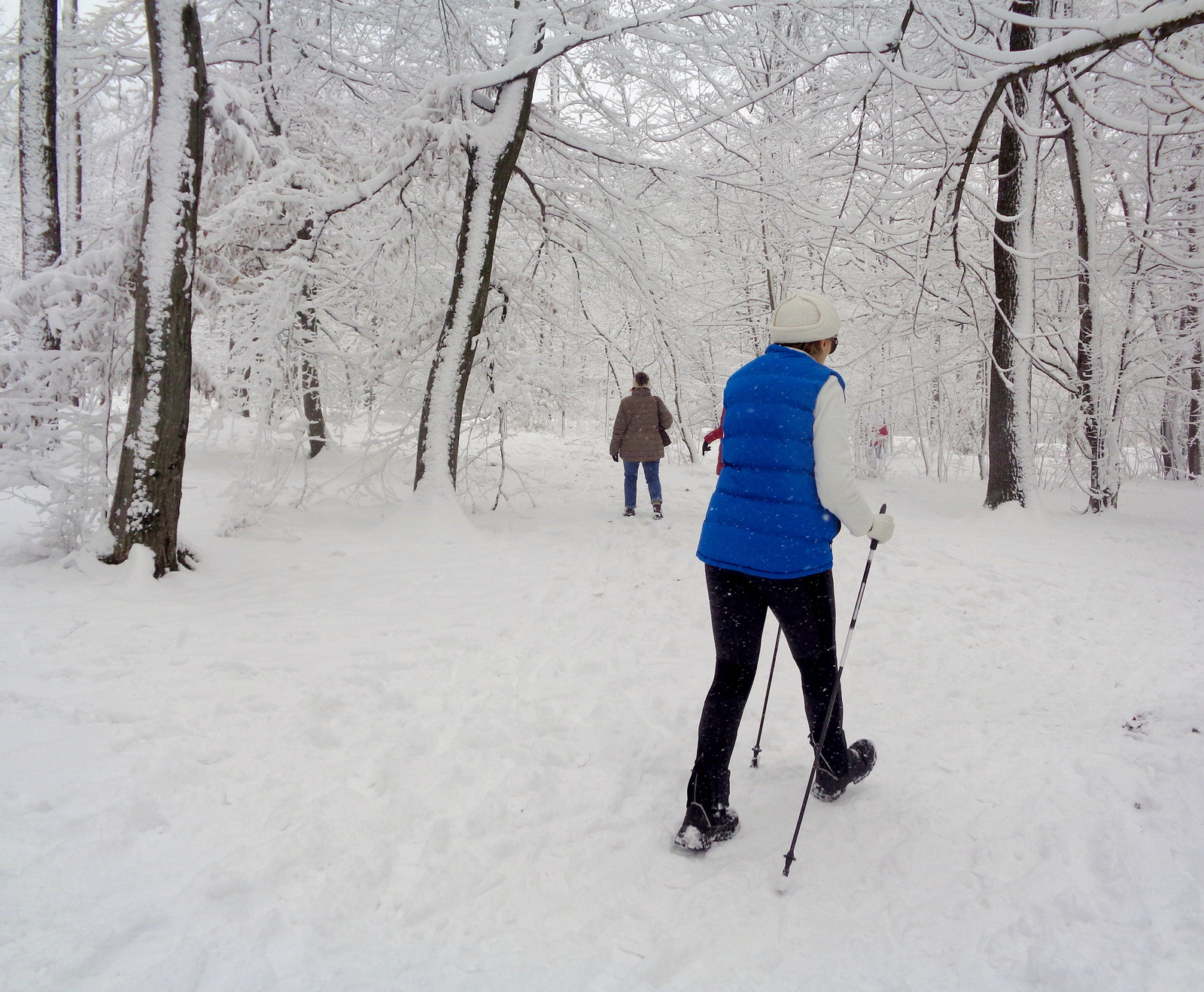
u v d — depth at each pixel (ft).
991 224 34.73
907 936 6.21
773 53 27.53
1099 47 15.60
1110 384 31.91
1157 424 50.01
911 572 19.90
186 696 10.88
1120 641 13.98
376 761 9.14
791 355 7.84
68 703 10.42
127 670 11.78
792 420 7.43
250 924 6.16
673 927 6.33
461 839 7.58
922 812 8.07
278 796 8.22
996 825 7.74
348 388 28.66
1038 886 6.74
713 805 7.52
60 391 18.42
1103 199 35.99
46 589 15.62
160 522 17.22
